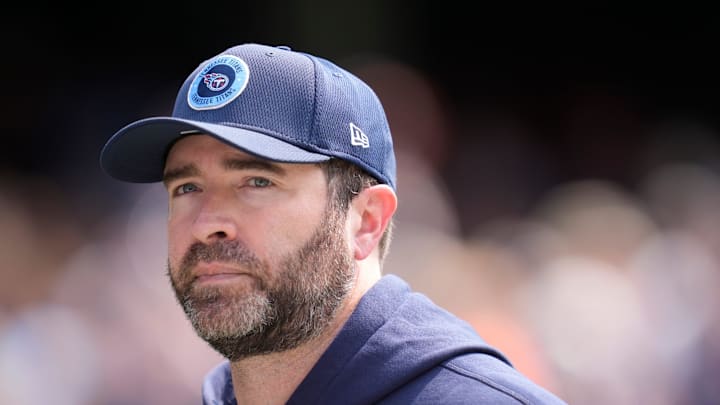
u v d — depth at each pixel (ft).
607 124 141.28
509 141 130.31
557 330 69.15
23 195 87.81
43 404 57.98
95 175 104.83
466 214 114.42
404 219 59.52
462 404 24.43
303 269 25.16
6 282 65.05
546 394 25.03
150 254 71.15
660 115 146.41
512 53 143.95
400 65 121.08
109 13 124.88
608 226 81.30
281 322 25.03
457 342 25.75
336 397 25.22
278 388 26.17
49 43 121.08
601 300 72.33
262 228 24.94
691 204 104.06
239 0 126.31
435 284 55.93
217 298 24.89
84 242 78.23
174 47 126.72
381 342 25.58
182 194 26.14
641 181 115.24
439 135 115.85
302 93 25.77
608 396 68.54
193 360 59.16
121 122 117.29
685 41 152.56
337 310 25.98
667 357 77.77
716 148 137.39
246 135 24.84
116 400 57.77
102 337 60.29
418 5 132.05
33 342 59.41
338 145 25.91
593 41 147.13
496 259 66.69
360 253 26.66
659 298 81.76
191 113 25.81
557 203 92.53
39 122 111.96
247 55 26.23
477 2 142.41
